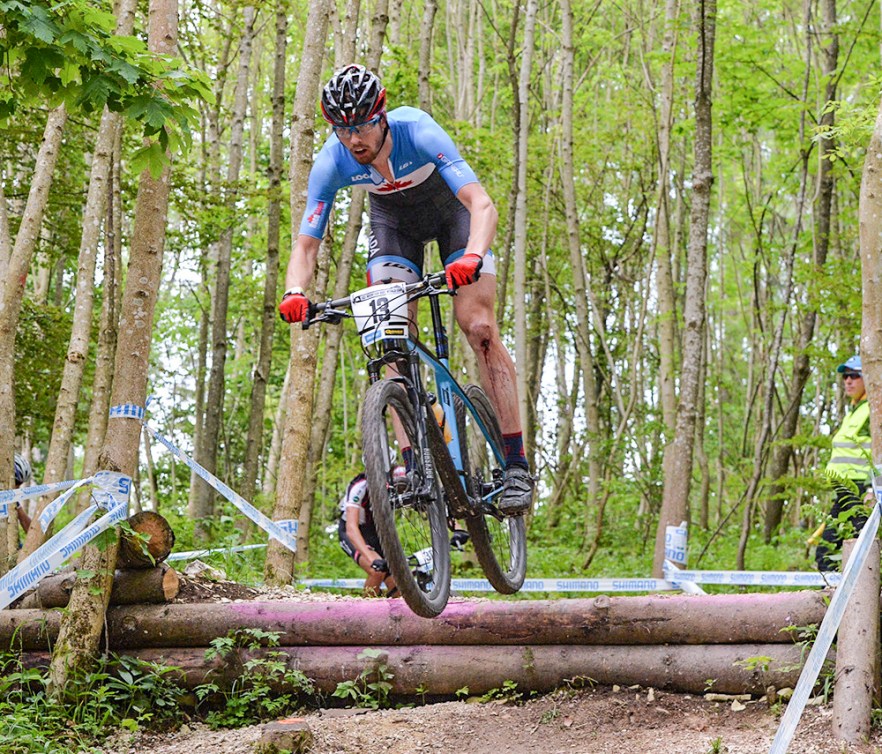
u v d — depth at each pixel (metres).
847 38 12.01
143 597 5.06
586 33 15.78
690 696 4.60
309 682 4.85
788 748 3.95
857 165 11.81
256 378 11.27
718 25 12.03
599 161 18.55
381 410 3.77
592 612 4.74
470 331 4.39
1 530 6.91
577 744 4.23
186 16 12.48
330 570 9.96
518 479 4.45
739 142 13.82
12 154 12.02
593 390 15.18
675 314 12.68
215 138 13.41
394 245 4.40
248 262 16.52
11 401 6.95
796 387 13.19
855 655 4.18
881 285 4.53
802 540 12.62
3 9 4.45
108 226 9.44
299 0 15.05
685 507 8.91
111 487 4.93
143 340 5.12
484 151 14.12
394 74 12.25
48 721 4.46
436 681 4.80
